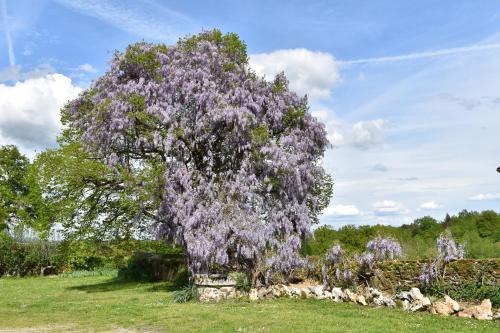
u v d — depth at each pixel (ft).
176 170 62.49
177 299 56.54
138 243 97.09
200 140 64.08
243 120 61.11
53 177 71.26
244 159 62.69
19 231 113.29
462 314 40.45
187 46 69.82
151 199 62.95
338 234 77.66
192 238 57.31
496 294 42.75
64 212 72.08
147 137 64.69
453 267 47.34
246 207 61.05
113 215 77.71
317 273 60.18
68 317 45.96
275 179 63.67
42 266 110.63
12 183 145.48
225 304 52.13
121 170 67.46
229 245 57.88
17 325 41.83
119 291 72.02
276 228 62.90
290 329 35.50
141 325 40.52
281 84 69.51
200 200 61.31
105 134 66.18
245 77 67.92
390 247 55.26
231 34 71.77
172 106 64.54
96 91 71.77
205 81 64.28
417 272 49.62
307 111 70.08
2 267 108.06
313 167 69.21
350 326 36.50
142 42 70.13
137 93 65.46
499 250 58.49
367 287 52.65
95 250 101.96
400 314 42.01
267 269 59.62
